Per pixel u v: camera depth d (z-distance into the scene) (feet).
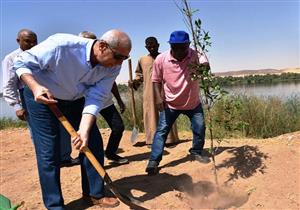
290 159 15.81
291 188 14.19
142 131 29.27
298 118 27.61
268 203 13.58
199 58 14.19
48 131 12.57
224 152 17.21
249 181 14.82
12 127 35.58
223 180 15.23
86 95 12.63
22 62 11.69
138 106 29.71
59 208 12.97
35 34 16.85
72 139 11.75
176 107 16.66
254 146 17.17
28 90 12.44
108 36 11.42
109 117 18.28
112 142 18.39
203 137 17.16
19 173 19.06
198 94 16.83
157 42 20.90
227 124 14.65
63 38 11.64
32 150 23.81
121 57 11.57
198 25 13.16
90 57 11.76
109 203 13.60
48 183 12.82
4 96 17.02
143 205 12.56
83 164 13.57
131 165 18.38
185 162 17.43
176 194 14.30
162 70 16.57
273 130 26.48
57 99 12.74
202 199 14.30
